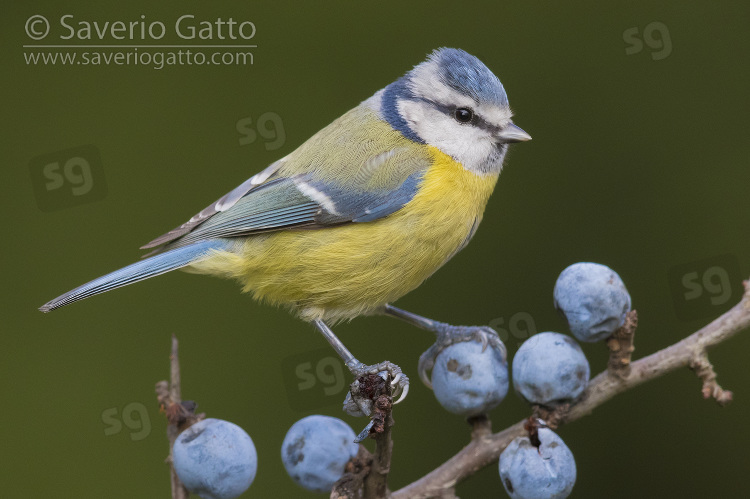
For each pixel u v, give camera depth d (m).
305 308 2.53
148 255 2.53
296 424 2.47
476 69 2.53
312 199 2.52
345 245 2.52
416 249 2.52
